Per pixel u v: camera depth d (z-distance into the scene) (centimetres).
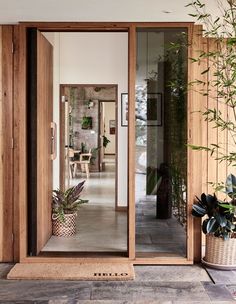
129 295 359
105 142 1516
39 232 471
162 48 446
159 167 458
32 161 452
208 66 440
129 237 442
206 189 485
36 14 416
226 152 480
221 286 379
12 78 441
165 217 461
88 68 755
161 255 449
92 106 1398
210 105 445
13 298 353
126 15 418
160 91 453
